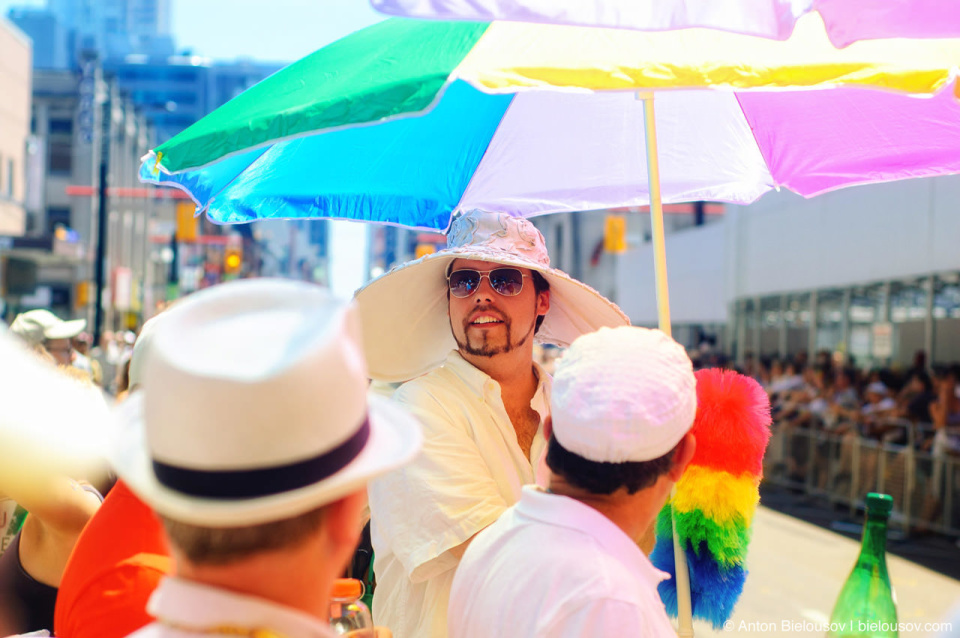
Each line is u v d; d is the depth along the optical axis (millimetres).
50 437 1374
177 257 37094
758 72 1747
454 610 1759
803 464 12492
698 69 1741
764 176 3445
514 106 3121
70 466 1412
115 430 1287
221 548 1135
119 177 58688
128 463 1188
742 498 2092
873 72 1757
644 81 1729
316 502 1108
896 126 2918
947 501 9234
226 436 1061
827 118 3020
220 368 1056
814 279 16172
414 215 3260
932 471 9430
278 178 2900
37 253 35844
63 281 49875
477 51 1882
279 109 1918
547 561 1579
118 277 34156
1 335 1383
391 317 2725
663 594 2225
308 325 1120
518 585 1600
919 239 12320
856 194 14469
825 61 1799
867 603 2037
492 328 2459
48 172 57969
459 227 2594
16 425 1353
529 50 1862
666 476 1659
